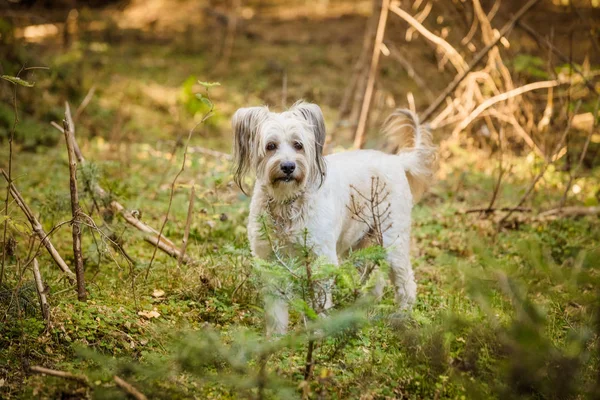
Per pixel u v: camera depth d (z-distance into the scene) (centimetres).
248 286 668
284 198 602
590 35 1228
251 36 2361
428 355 529
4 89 1303
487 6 1566
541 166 1120
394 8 1184
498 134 1121
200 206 862
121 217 769
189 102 1416
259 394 466
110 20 2250
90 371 509
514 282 493
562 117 1134
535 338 453
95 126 1328
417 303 690
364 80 1370
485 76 1155
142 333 577
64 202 788
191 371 479
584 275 485
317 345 545
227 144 1323
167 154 1155
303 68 1942
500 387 475
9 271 623
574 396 480
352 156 696
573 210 945
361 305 486
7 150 1162
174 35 2322
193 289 668
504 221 930
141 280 684
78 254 599
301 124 612
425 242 871
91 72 1691
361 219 628
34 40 1914
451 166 1162
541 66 1277
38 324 558
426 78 1641
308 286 499
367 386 506
